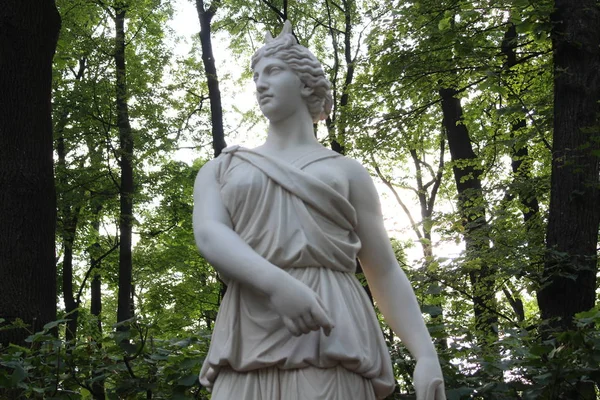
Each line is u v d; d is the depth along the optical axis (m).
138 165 14.33
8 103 5.82
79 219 14.03
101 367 3.82
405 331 2.45
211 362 2.33
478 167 10.59
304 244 2.31
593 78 6.82
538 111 8.20
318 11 13.52
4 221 5.64
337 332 2.27
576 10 6.87
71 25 13.25
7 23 5.87
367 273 2.54
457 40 8.12
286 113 2.54
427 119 11.58
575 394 3.66
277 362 2.24
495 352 3.76
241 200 2.37
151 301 12.42
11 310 5.45
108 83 13.38
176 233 15.69
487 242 8.09
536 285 6.59
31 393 3.70
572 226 6.65
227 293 2.38
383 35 9.79
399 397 3.52
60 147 13.94
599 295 8.49
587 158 6.71
